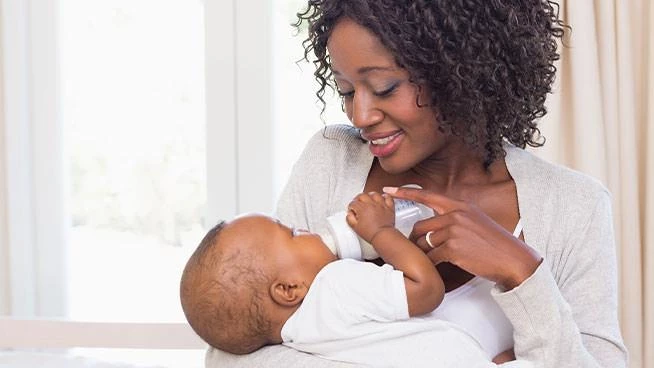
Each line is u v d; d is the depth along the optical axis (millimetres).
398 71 1165
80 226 2572
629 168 2211
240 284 1165
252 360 1160
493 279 1122
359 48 1158
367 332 1122
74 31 2516
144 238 2568
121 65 2520
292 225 1354
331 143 1389
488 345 1186
